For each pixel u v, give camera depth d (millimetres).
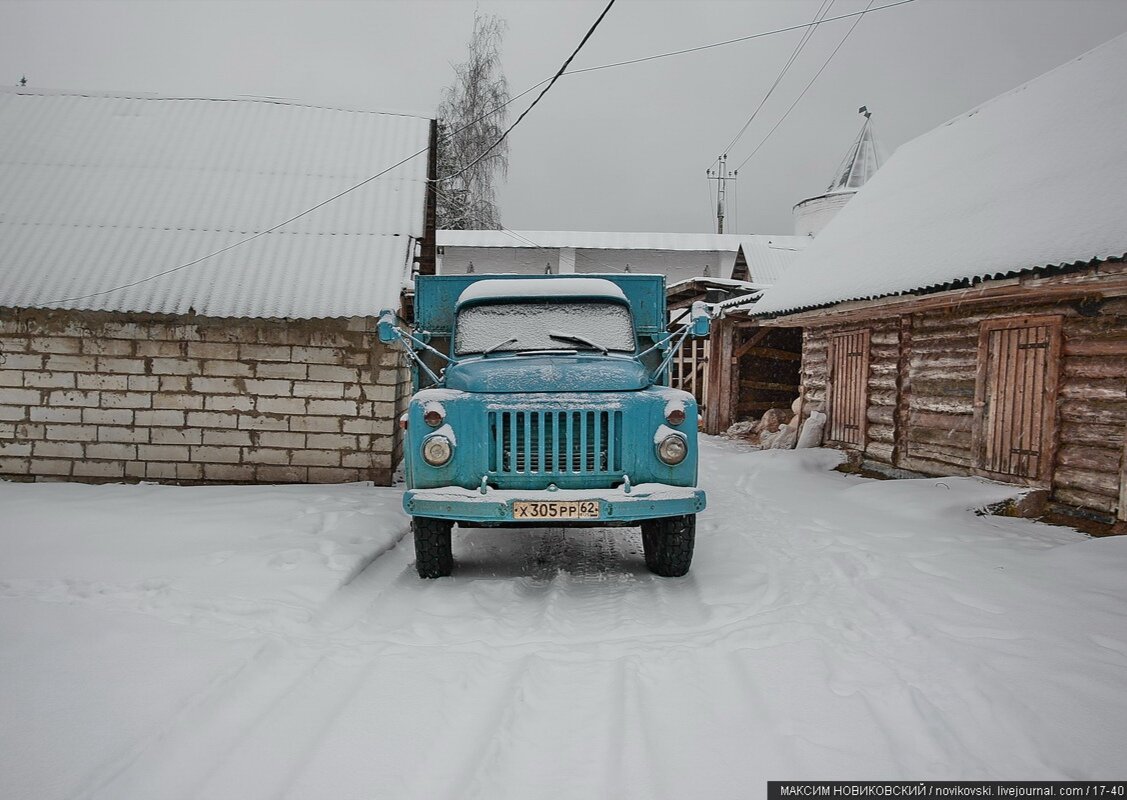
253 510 6582
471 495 4570
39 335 8375
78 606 4012
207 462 8500
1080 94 8750
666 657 3426
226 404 8469
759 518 6770
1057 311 6770
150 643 3479
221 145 10812
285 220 9602
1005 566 4855
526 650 3588
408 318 10070
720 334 15594
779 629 3744
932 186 10125
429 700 2973
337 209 9859
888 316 9531
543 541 6375
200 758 2520
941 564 4918
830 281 9969
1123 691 2904
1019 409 7180
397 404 8766
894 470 9305
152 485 8227
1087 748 2510
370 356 8492
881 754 2518
